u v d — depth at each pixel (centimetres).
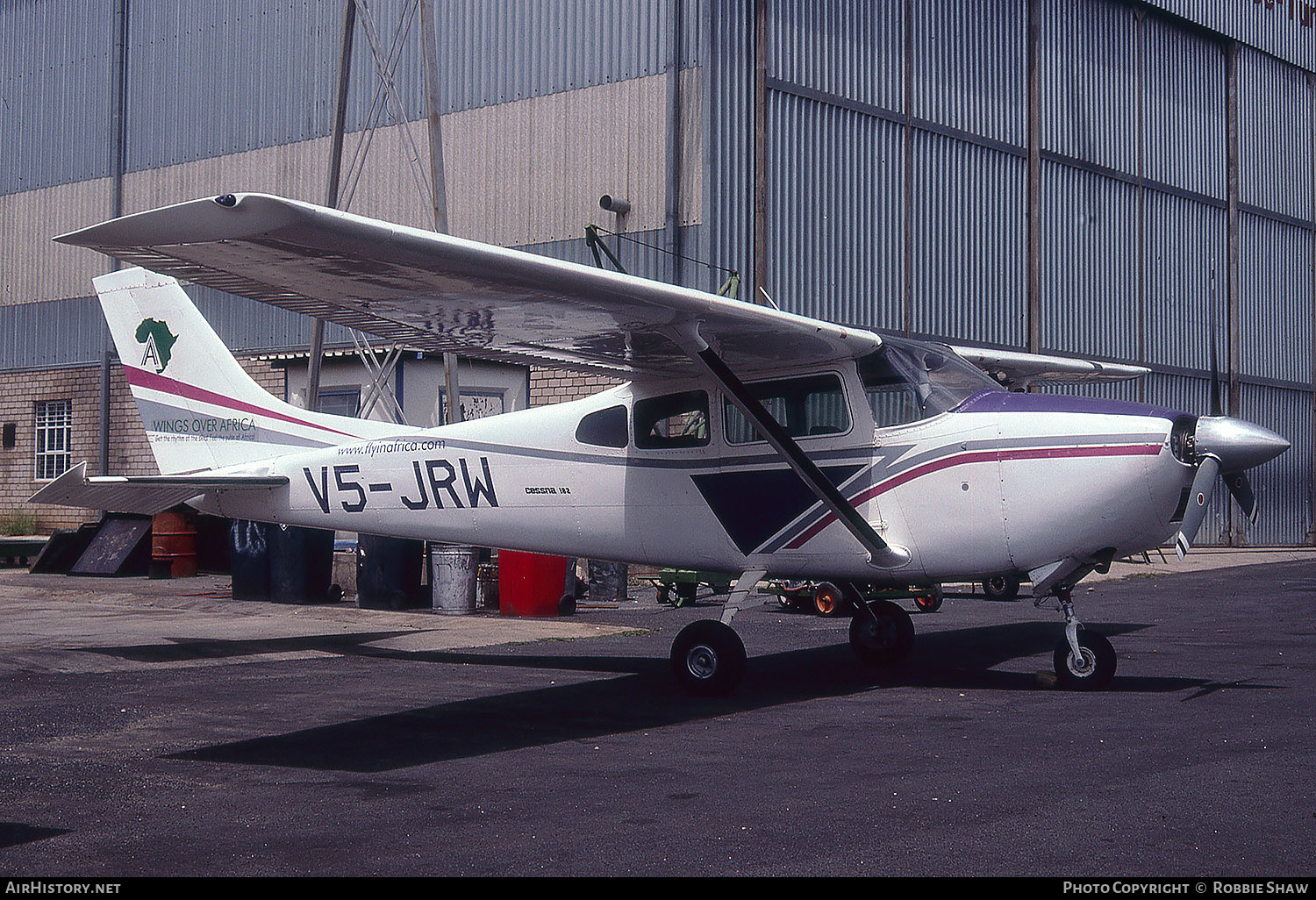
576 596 1408
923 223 1962
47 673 827
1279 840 402
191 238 509
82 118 2422
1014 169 2123
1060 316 2194
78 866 394
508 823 442
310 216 491
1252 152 2636
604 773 525
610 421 824
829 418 757
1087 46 2275
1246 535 2545
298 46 2127
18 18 2530
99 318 2359
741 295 1689
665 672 840
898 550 731
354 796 487
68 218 2430
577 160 1792
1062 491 689
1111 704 680
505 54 1878
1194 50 2517
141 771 534
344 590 1428
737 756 557
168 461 1025
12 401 2491
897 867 379
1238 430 709
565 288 620
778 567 767
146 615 1209
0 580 1614
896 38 1930
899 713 666
